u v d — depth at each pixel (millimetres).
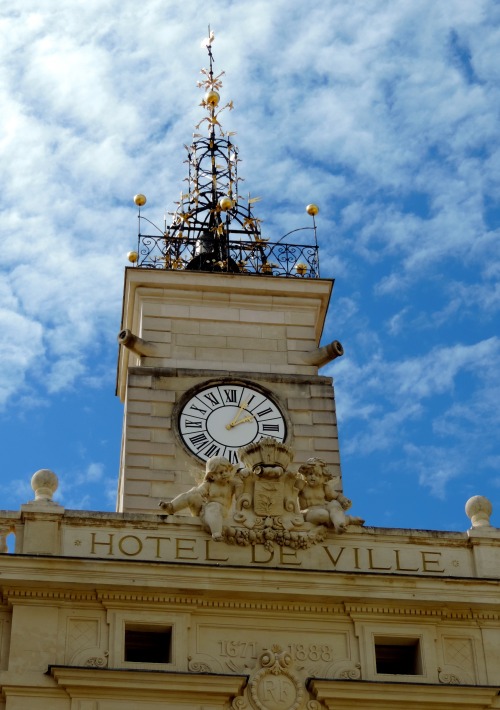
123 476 42062
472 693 35531
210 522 36875
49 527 36594
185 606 35969
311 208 48094
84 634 35469
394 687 35406
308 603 36344
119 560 35844
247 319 45531
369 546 37500
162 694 34781
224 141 50438
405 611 36531
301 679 35500
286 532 37250
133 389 43281
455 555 37688
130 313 46062
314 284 46188
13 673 34688
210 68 51688
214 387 43688
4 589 35469
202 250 47812
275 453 38125
